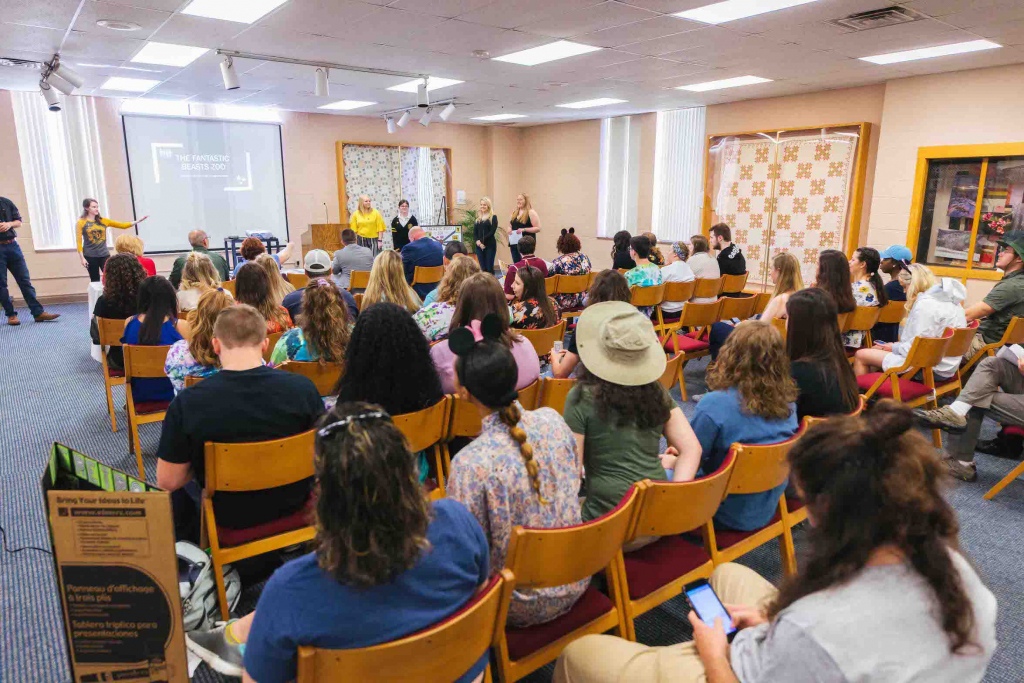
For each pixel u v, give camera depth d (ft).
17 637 6.98
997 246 21.31
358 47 18.83
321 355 8.95
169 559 4.17
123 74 22.80
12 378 16.87
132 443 11.78
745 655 3.34
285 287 13.82
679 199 33.17
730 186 30.14
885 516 2.75
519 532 4.35
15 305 27.30
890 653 2.69
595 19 15.67
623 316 6.06
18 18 15.34
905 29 16.20
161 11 14.96
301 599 3.16
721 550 6.43
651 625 7.15
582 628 5.20
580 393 6.06
